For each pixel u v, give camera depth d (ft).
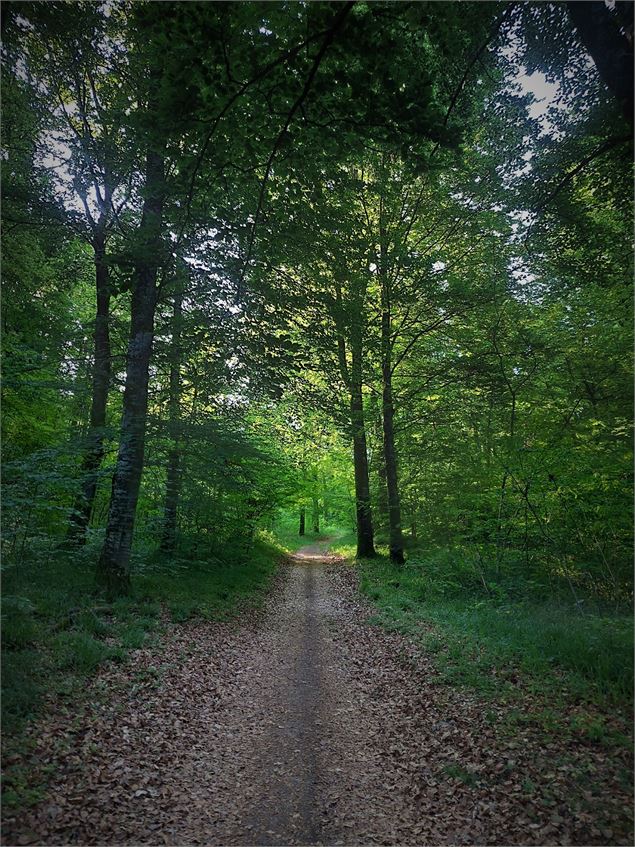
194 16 17.92
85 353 45.47
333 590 55.36
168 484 45.01
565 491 35.76
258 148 23.72
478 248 51.90
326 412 43.39
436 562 43.24
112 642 25.95
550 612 30.58
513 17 23.32
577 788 14.89
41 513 35.60
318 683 27.50
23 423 41.96
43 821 13.73
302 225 31.81
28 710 18.13
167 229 32.53
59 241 41.52
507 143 35.19
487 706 20.65
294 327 39.83
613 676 20.83
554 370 46.70
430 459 51.44
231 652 30.58
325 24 18.20
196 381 41.01
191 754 18.93
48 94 38.96
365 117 21.13
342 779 18.04
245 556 59.52
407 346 57.36
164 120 21.31
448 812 15.42
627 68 17.97
